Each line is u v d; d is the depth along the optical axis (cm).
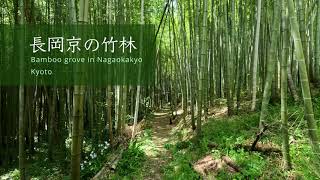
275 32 593
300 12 657
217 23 1085
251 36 989
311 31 834
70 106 992
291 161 496
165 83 2389
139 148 814
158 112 1820
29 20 831
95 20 959
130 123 1220
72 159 391
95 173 716
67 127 1098
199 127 750
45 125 1106
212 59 1052
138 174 667
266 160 528
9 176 801
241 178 511
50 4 995
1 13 929
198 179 571
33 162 878
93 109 1066
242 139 620
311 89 788
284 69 480
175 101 1534
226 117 838
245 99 970
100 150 841
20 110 622
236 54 923
